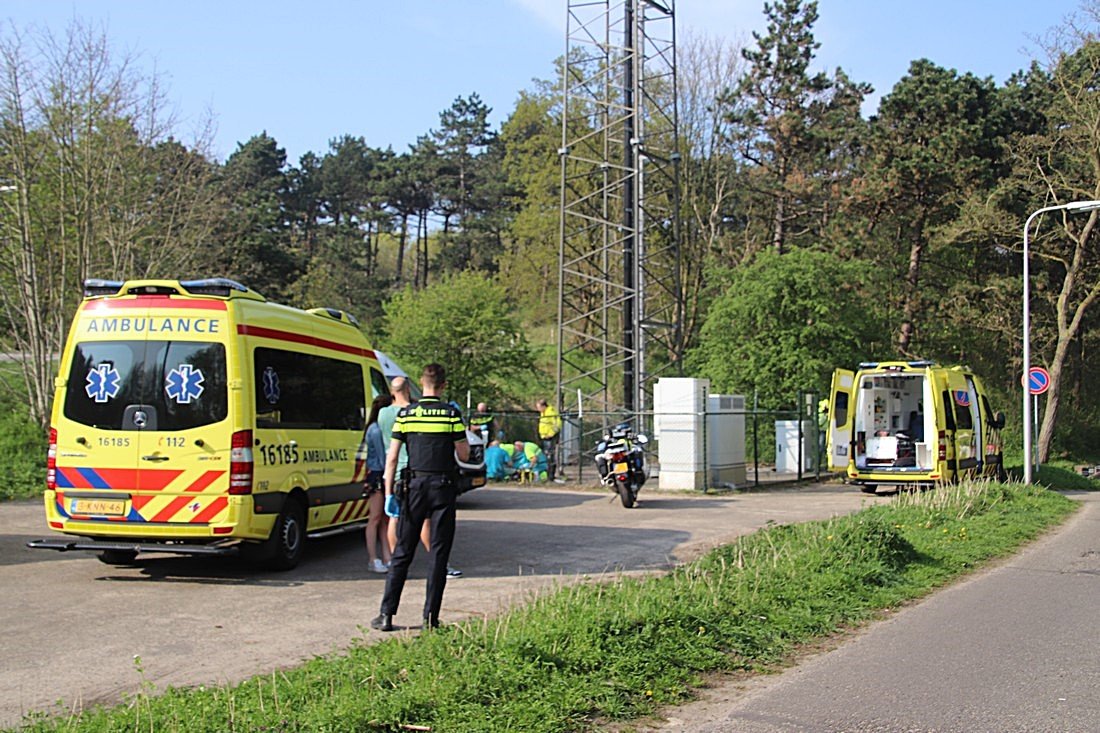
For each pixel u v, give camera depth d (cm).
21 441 2045
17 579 942
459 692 548
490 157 7169
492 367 3070
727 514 1559
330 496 1077
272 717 498
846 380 2123
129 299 950
